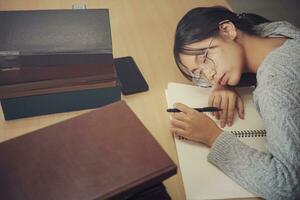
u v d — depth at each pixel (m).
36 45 0.71
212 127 0.74
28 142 0.59
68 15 0.81
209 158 0.69
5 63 0.69
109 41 0.74
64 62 0.71
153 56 0.99
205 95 0.86
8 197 0.51
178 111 0.79
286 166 0.62
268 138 0.67
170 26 1.11
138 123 0.62
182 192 0.64
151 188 0.56
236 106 0.84
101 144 0.58
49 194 0.51
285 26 0.88
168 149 0.73
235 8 2.02
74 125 0.62
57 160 0.56
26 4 1.17
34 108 0.78
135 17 1.14
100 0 1.22
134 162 0.55
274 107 0.67
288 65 0.73
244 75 0.89
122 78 0.90
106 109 0.65
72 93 0.77
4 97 0.74
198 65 0.87
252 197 0.63
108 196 0.51
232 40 0.86
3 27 0.75
